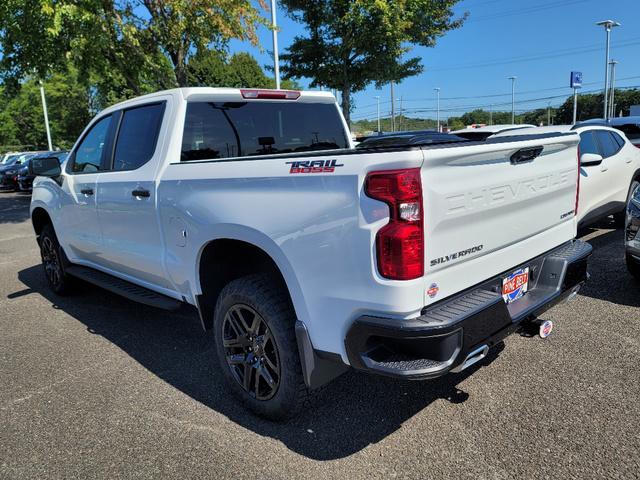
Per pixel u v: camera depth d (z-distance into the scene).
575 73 23.75
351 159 2.24
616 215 7.57
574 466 2.42
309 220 2.40
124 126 4.08
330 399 3.18
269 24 11.50
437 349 2.17
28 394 3.40
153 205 3.51
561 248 3.26
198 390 3.39
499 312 2.41
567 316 4.29
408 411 2.99
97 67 11.15
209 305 3.35
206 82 35.03
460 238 2.36
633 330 3.94
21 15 9.41
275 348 2.74
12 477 2.53
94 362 3.90
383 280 2.16
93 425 2.99
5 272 7.05
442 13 13.78
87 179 4.43
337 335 2.40
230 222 2.80
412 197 2.10
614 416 2.81
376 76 13.58
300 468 2.52
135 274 4.14
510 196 2.64
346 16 12.02
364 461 2.55
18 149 46.88
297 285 2.51
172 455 2.67
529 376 3.31
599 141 6.85
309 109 4.31
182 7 9.86
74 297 5.68
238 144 3.81
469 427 2.79
